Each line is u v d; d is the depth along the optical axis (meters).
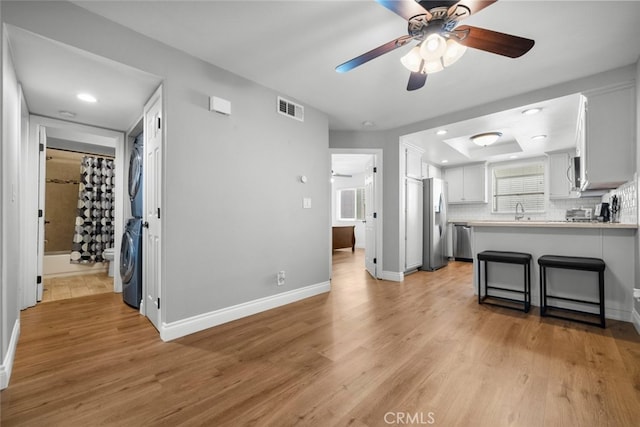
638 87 2.35
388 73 2.60
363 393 1.52
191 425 1.29
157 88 2.31
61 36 1.72
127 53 1.97
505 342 2.12
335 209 9.08
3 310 1.59
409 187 4.59
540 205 5.80
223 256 2.51
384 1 1.38
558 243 2.87
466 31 1.60
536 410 1.37
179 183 2.23
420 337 2.21
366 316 2.69
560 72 2.58
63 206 4.72
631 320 2.50
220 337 2.22
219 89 2.49
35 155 2.98
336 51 2.27
